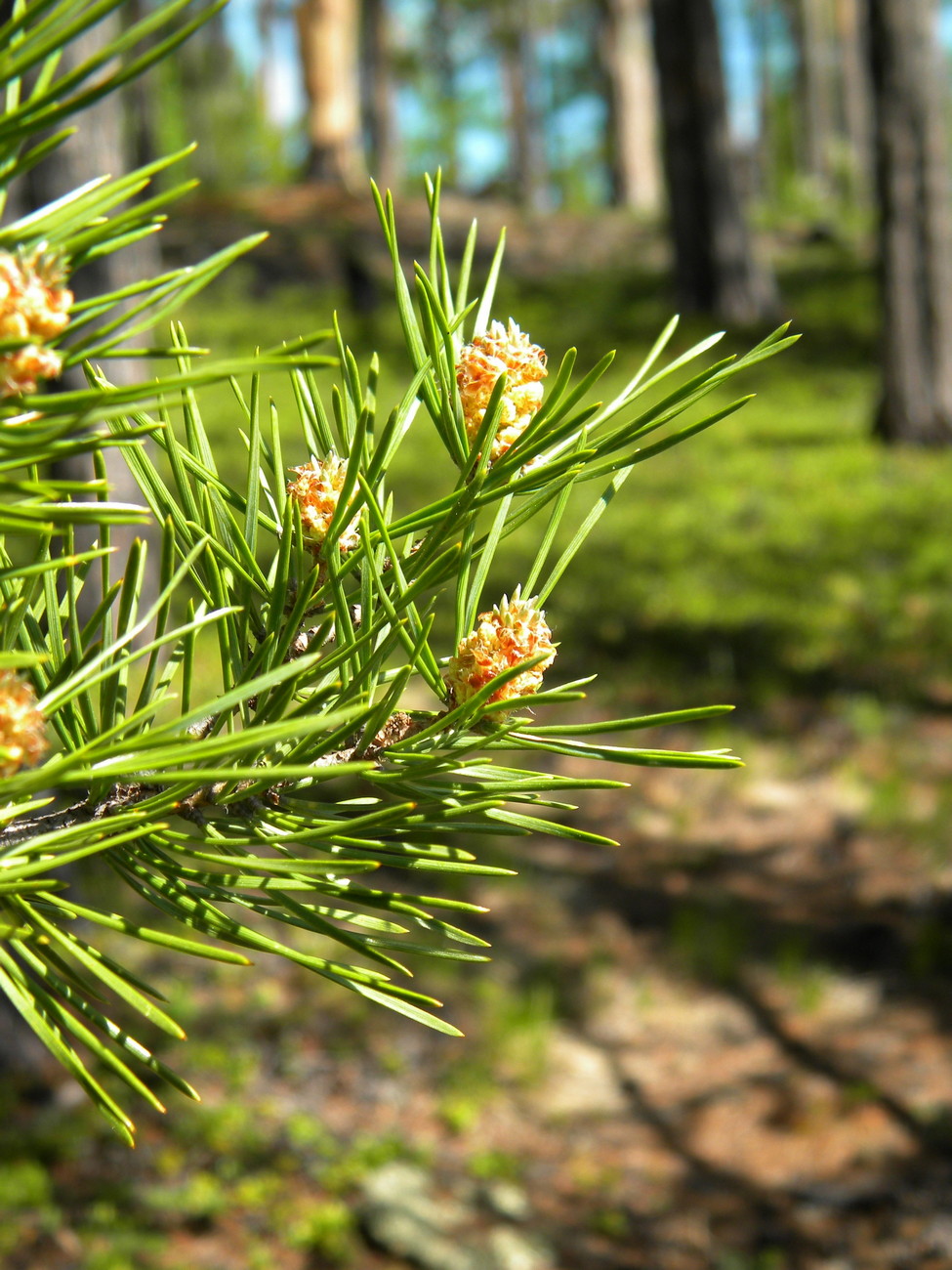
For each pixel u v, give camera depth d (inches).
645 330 810.8
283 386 505.0
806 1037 205.6
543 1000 208.1
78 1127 173.6
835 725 310.0
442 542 27.9
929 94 566.6
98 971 24.0
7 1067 178.9
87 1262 151.4
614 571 400.5
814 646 349.7
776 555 414.9
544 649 29.1
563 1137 185.0
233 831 28.4
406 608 27.8
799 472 516.4
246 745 20.5
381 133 1556.3
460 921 228.5
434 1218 165.2
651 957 227.5
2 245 19.2
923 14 569.0
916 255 568.4
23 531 18.5
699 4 824.9
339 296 893.8
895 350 567.8
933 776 283.7
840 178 1539.1
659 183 1673.2
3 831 26.6
